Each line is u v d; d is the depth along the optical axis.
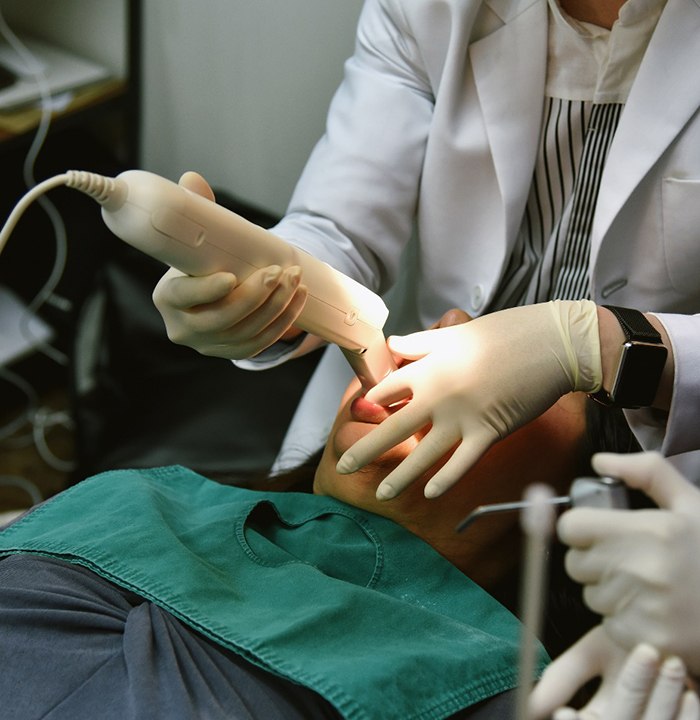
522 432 1.02
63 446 2.20
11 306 2.21
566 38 1.14
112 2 1.91
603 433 1.07
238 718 0.83
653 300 1.22
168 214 0.82
